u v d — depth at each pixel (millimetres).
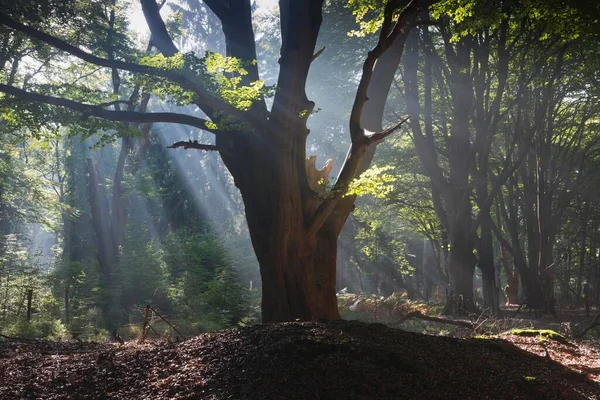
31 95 13078
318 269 12852
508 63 22969
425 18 22344
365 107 14383
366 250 40438
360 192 12375
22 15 18641
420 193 35375
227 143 12922
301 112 12445
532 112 27984
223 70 12781
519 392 6645
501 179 25047
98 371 6711
